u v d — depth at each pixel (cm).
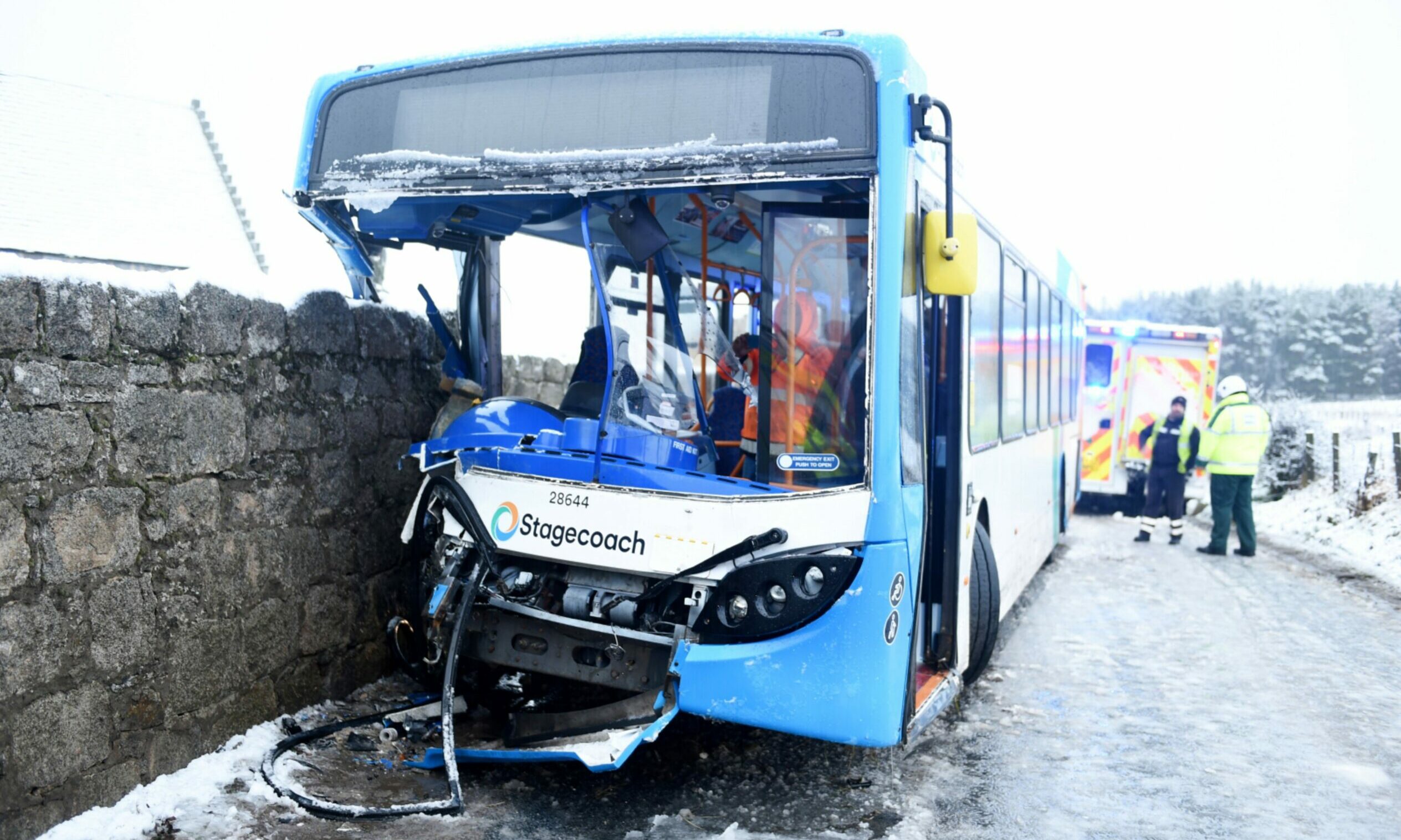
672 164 482
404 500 657
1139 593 1154
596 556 484
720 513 468
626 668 482
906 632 471
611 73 499
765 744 594
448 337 657
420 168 534
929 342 593
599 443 497
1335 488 2006
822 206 484
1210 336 1934
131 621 438
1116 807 534
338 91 562
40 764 395
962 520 605
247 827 431
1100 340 1964
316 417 569
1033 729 659
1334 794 563
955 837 486
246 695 513
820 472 472
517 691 580
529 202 571
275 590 535
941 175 554
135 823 416
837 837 469
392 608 644
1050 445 1125
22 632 388
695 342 556
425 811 458
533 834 453
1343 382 11256
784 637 454
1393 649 914
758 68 475
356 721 544
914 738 561
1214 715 700
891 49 464
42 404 397
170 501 461
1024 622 982
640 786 520
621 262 524
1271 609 1084
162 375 457
